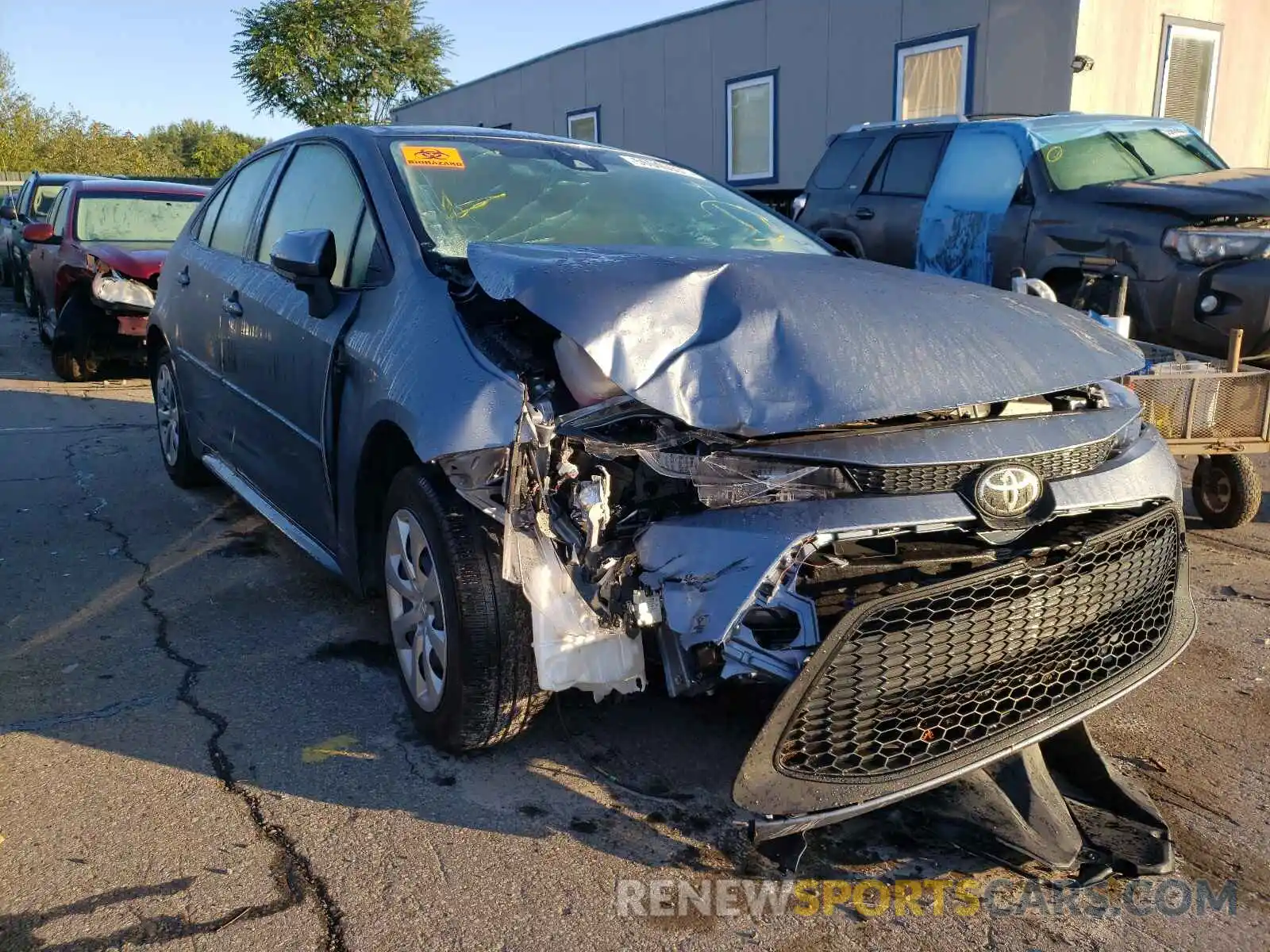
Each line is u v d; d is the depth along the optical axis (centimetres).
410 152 392
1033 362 286
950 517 253
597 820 282
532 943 237
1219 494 543
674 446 258
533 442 262
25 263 1273
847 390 261
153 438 726
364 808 286
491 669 284
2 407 816
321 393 361
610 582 260
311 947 233
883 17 1253
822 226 984
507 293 279
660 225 399
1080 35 1077
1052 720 267
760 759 240
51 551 488
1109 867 262
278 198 456
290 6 3048
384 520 332
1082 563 264
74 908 243
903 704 249
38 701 343
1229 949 239
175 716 334
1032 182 768
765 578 238
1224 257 620
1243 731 337
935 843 277
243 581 453
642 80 1655
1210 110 1262
